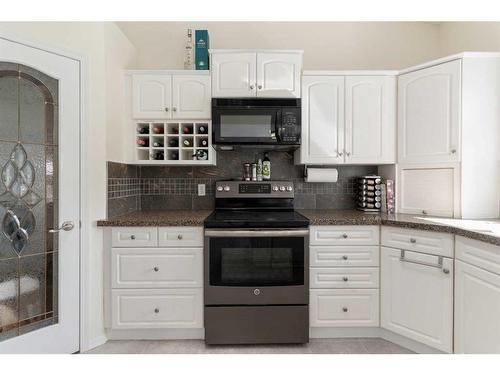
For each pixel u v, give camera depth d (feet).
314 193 8.30
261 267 6.09
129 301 6.23
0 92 5.16
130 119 7.20
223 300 6.07
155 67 8.37
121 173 7.09
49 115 5.63
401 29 8.51
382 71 7.19
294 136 6.95
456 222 5.72
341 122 7.28
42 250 5.59
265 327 6.10
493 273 4.48
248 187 7.88
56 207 5.72
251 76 7.11
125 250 6.21
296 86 7.14
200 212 7.68
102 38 6.24
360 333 6.52
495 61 6.12
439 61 6.41
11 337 5.30
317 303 6.33
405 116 7.02
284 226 6.13
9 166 5.27
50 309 5.69
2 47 5.10
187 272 6.22
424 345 5.84
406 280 5.91
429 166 6.63
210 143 7.18
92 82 6.10
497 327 4.40
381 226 6.31
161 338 6.44
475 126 6.12
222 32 8.44
